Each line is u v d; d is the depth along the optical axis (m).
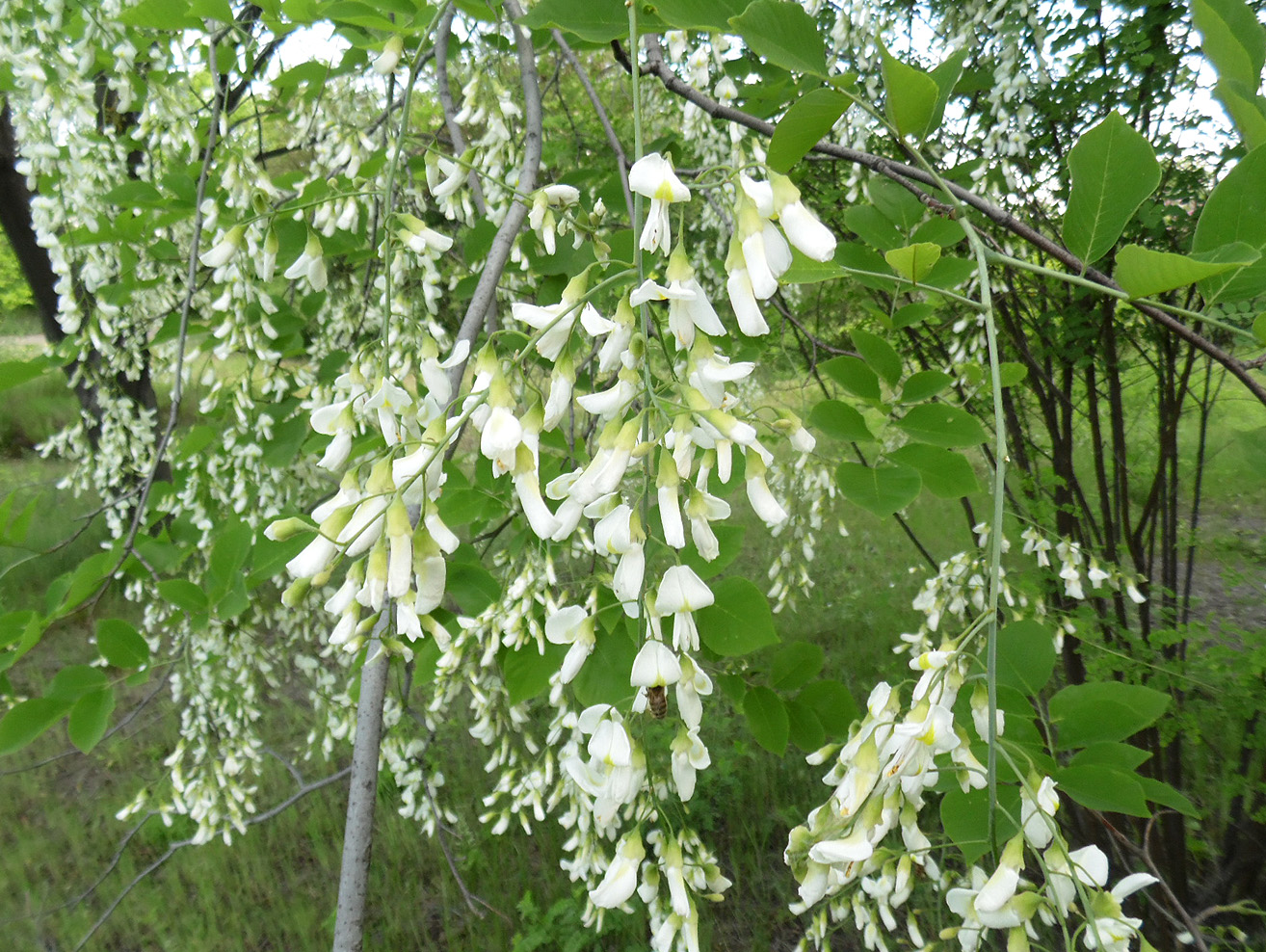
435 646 0.47
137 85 0.62
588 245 0.48
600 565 0.48
